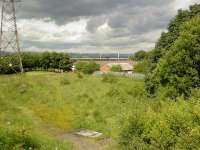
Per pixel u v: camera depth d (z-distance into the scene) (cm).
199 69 3042
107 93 3922
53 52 9194
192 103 1956
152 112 2092
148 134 1923
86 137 2728
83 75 5325
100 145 2509
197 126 1727
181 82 2931
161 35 4128
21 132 1942
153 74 3400
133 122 2038
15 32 5850
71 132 2903
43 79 4831
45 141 2219
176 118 1841
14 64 6444
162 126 1848
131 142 1998
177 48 3105
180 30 3566
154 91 3400
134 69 8469
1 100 3775
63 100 3894
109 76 5025
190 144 1672
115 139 2470
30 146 1917
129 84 4394
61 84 4534
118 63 11356
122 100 3559
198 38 3070
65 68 9100
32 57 8694
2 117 3156
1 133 1798
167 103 2312
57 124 3150
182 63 3022
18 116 3262
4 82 4559
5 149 1702
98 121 3098
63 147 2258
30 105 3775
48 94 4122
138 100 3203
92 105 3628
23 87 4303
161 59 3316
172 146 1802
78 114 3400
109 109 3378
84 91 4166
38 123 3141
